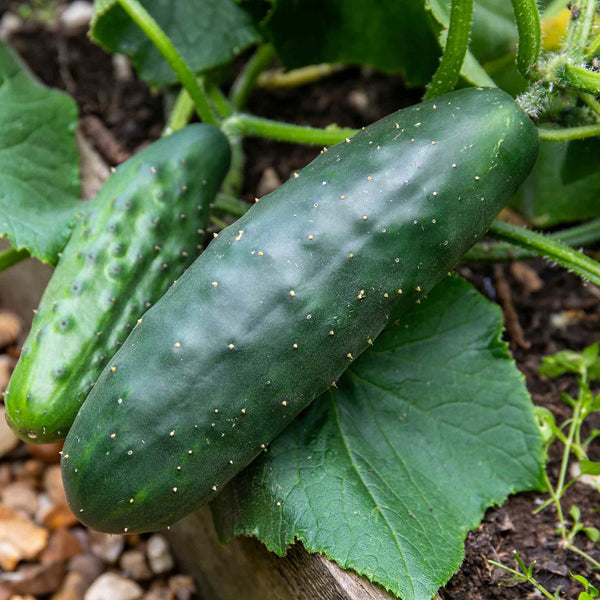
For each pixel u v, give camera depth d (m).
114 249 0.38
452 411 0.40
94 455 0.33
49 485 0.51
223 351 0.32
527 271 0.49
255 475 0.37
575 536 0.38
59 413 0.36
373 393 0.40
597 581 0.37
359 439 0.38
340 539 0.35
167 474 0.33
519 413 0.40
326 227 0.33
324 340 0.33
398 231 0.33
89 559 0.49
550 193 0.49
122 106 0.56
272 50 0.51
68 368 0.36
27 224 0.41
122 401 0.33
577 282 0.49
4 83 0.46
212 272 0.33
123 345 0.34
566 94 0.39
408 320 0.41
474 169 0.34
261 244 0.33
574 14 0.36
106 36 0.47
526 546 0.38
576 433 0.40
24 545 0.48
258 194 0.52
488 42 0.46
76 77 0.57
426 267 0.34
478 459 0.39
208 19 0.48
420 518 0.36
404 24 0.45
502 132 0.34
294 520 0.35
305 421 0.38
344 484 0.36
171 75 0.49
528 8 0.35
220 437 0.33
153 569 0.48
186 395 0.32
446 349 0.41
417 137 0.34
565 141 0.40
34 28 0.59
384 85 0.56
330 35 0.48
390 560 0.34
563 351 0.45
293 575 0.37
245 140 0.54
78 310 0.37
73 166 0.46
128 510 0.33
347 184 0.33
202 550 0.44
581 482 0.40
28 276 0.52
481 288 0.48
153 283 0.38
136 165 0.40
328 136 0.43
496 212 0.35
